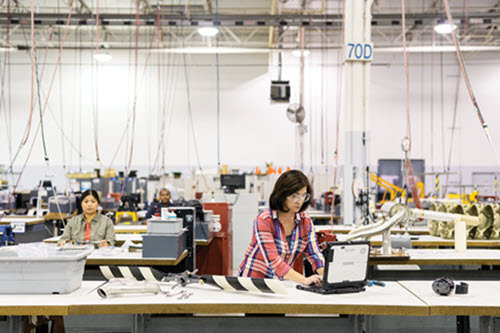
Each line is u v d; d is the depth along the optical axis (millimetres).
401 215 3154
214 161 12188
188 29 11680
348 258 2252
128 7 10484
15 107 12039
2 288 2180
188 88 12234
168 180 8875
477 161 12172
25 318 2133
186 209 3455
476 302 2082
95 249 3607
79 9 10312
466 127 12195
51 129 12070
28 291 2186
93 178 8812
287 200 2305
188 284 2408
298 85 12180
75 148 12125
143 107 12195
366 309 2033
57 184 12031
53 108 12094
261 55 12242
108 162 12117
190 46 11984
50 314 1996
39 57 12055
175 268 3406
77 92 12148
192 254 3441
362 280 2309
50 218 6094
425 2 10883
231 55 12250
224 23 9469
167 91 12211
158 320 2340
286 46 11508
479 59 12203
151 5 10375
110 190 8969
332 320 2303
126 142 12172
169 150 12172
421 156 12203
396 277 3379
